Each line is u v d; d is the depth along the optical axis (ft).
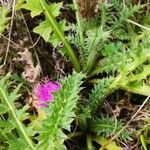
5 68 1.05
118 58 0.93
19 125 0.84
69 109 0.70
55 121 0.70
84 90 1.01
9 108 0.85
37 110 0.93
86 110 0.88
